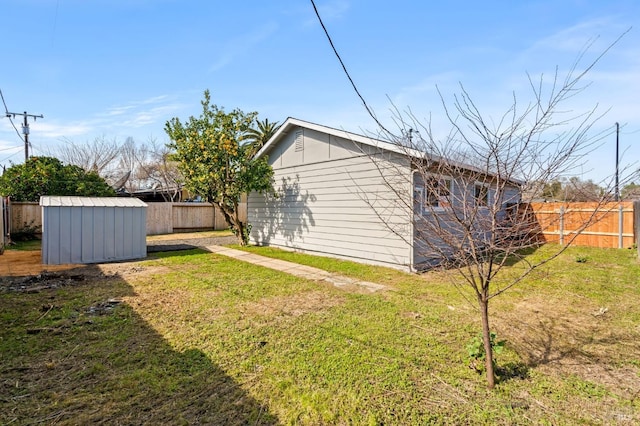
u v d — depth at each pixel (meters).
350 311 4.27
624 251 9.30
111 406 2.29
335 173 8.32
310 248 9.10
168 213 15.41
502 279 6.11
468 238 2.63
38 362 2.87
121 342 3.29
